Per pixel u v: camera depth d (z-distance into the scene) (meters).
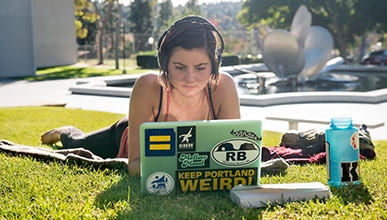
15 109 9.73
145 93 3.13
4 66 22.23
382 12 33.00
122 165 3.46
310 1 34.66
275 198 2.62
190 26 2.77
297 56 16.94
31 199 2.80
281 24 37.38
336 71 23.98
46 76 21.98
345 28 35.78
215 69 2.90
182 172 2.76
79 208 2.59
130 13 63.59
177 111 3.17
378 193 2.80
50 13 29.55
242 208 2.55
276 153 4.10
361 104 11.46
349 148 2.90
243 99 11.53
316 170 3.59
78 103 12.37
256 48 39.94
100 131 4.43
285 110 10.59
